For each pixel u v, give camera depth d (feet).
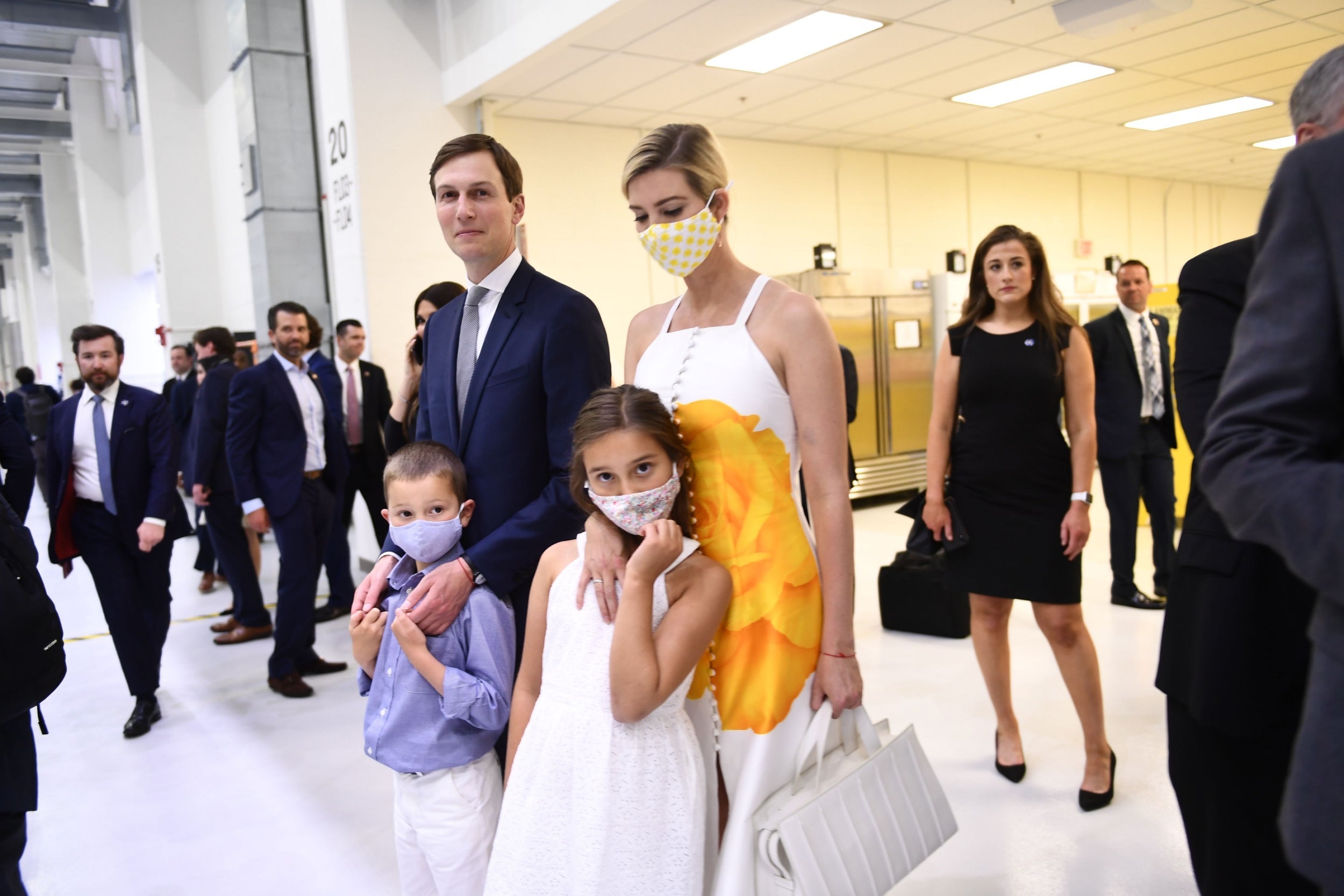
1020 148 27.12
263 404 11.94
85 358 10.46
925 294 24.03
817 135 24.20
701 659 4.51
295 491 12.05
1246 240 4.44
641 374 4.90
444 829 5.21
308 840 8.11
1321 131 3.22
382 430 15.69
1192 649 4.46
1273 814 4.20
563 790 4.25
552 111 20.35
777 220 24.89
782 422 4.54
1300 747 2.61
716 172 4.47
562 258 21.53
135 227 44.14
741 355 4.51
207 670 13.10
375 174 17.88
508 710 5.27
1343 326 2.53
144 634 10.83
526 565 5.35
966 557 8.20
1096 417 13.85
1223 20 16.62
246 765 9.78
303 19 23.58
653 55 16.94
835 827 4.18
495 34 16.69
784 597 4.44
